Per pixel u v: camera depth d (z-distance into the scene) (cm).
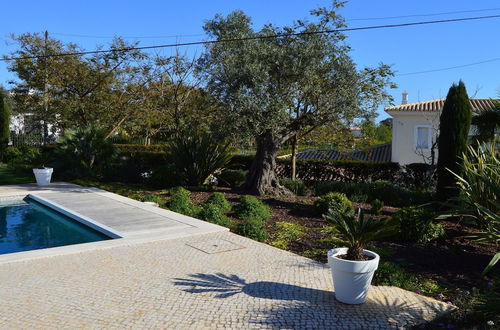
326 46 1178
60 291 496
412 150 2061
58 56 1967
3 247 789
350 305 465
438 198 1018
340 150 1672
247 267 599
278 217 984
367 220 497
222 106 1188
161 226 859
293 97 1228
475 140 1086
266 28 1255
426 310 457
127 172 1700
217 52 1430
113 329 400
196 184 1489
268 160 1296
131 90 2038
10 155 2292
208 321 421
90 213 1008
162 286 517
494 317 434
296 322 421
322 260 661
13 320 416
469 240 786
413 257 678
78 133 1708
